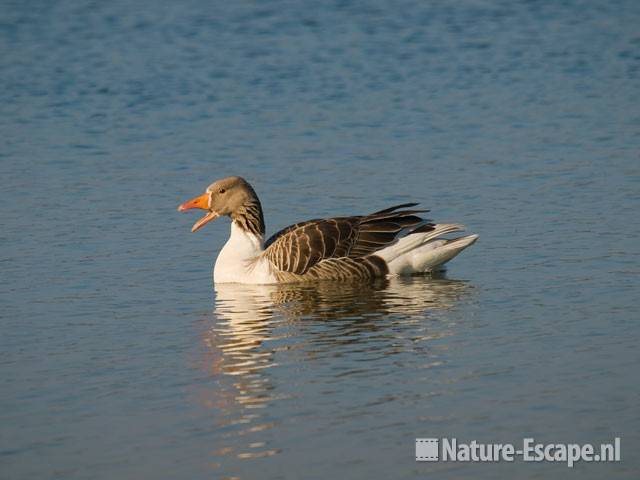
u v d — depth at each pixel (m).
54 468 10.88
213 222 20.47
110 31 36.88
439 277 17.22
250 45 35.06
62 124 27.66
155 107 29.11
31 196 21.83
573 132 25.70
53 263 17.89
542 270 16.98
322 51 34.28
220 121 27.69
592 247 17.95
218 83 31.23
